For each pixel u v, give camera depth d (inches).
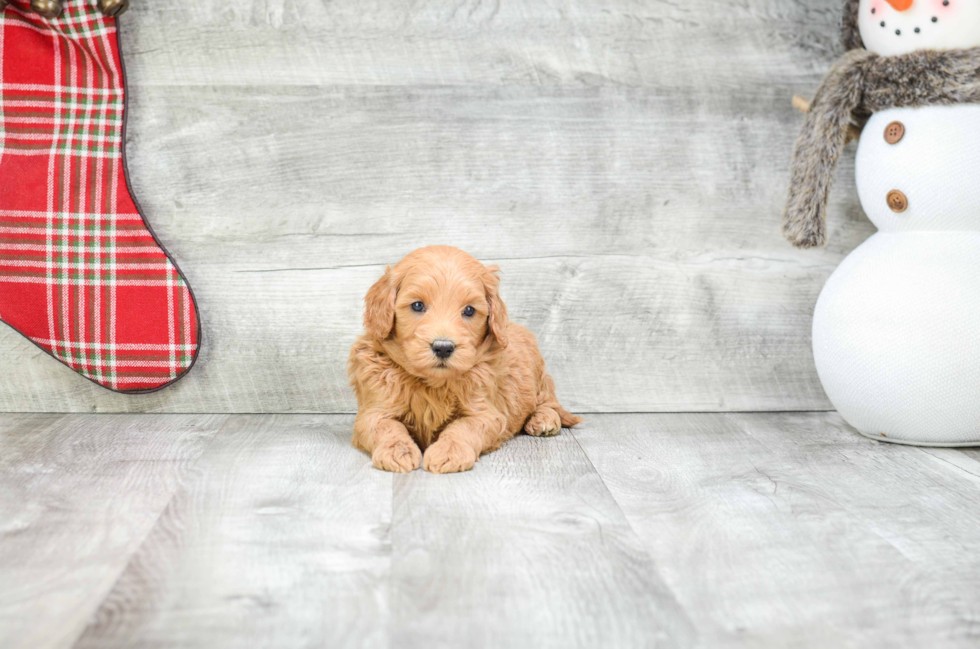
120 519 63.6
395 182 103.0
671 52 105.5
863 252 93.5
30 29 93.4
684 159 106.5
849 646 46.3
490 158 104.0
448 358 75.7
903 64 86.5
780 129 107.7
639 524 64.3
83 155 95.3
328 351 103.6
